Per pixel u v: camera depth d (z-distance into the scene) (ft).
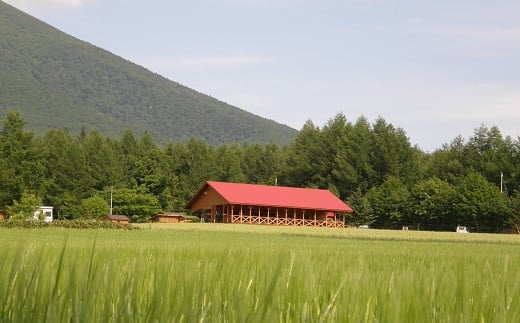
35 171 341.82
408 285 13.17
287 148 581.53
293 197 327.47
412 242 158.20
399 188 387.96
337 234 229.66
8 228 172.55
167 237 148.87
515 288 14.21
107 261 13.04
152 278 13.42
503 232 342.23
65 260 12.63
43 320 8.93
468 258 47.42
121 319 9.43
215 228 255.50
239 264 19.20
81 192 410.11
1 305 9.35
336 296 11.74
